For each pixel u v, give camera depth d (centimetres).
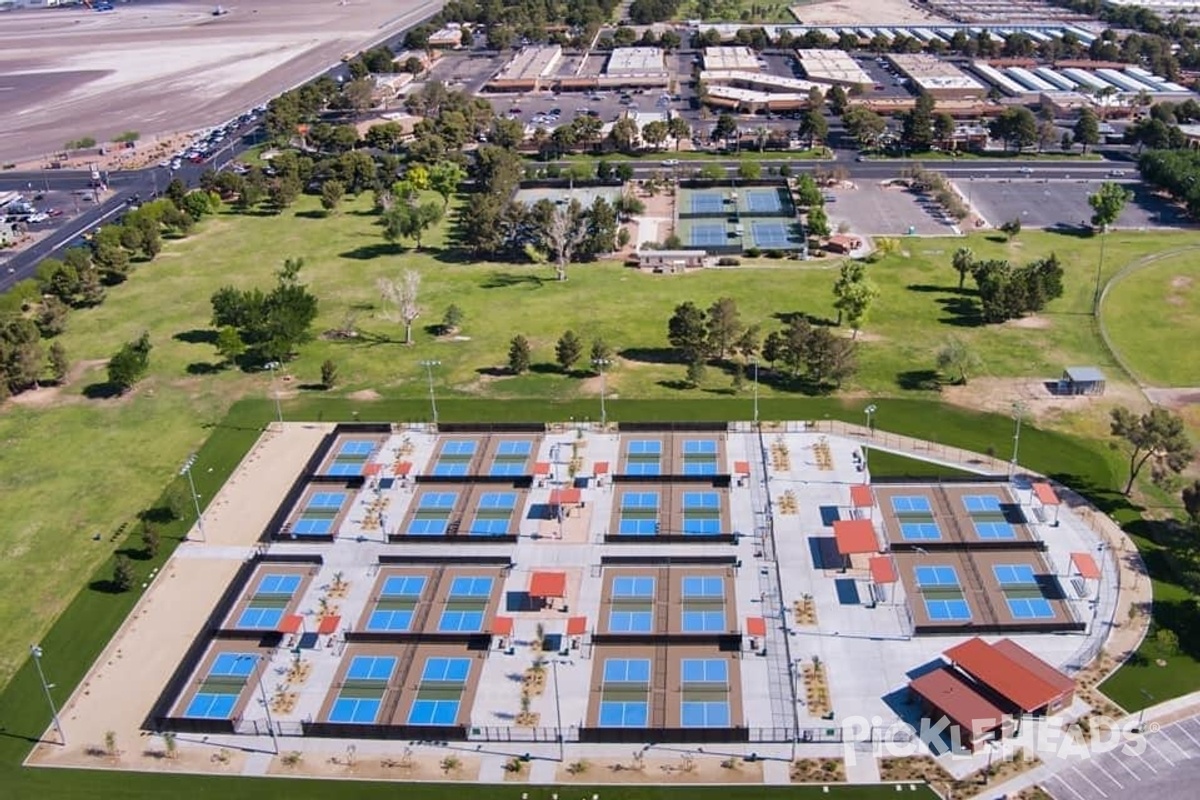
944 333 17288
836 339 15425
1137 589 11262
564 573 11612
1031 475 13312
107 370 16950
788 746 9544
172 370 17025
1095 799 8831
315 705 10288
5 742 10006
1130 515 12481
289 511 13200
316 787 9369
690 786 9175
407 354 17238
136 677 10756
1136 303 18188
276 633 11094
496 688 10369
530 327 18025
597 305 18875
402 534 12638
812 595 11412
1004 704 9562
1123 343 16800
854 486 13000
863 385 15662
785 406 15175
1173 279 19088
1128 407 14800
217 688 10562
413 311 17600
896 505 12875
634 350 17038
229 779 9494
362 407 15638
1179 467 12275
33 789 9450
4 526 13150
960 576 11619
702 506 13025
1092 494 12912
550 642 10931
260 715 10188
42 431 15300
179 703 10406
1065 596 11219
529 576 11919
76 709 10375
